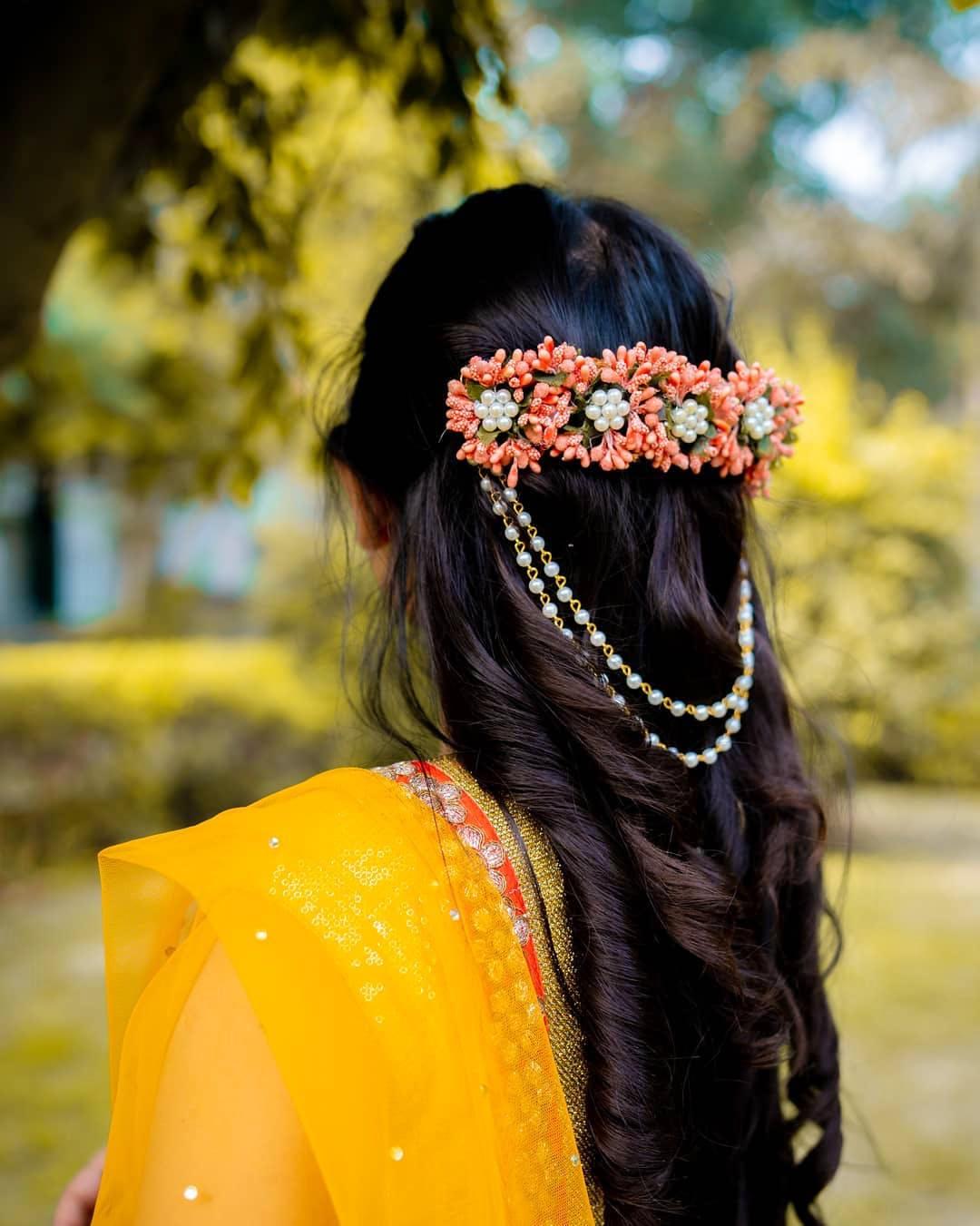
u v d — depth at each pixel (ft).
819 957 3.46
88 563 52.80
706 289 3.15
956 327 46.47
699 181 45.21
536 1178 2.37
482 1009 2.41
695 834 2.96
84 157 5.63
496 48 7.41
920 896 18.76
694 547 3.04
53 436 22.79
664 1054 2.69
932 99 41.55
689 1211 2.88
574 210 3.14
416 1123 2.20
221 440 9.48
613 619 2.93
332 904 2.30
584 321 2.92
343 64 8.45
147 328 25.58
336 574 4.00
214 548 46.26
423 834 2.53
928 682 23.24
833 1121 3.44
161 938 2.53
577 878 2.66
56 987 15.06
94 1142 10.82
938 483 23.02
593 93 45.78
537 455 2.81
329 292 13.25
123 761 21.49
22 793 20.47
